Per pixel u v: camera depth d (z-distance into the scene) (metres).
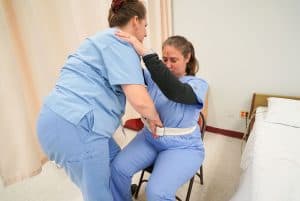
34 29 1.54
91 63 0.91
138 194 1.60
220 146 2.23
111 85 0.91
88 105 0.90
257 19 1.95
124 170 1.15
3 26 1.36
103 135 0.95
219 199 1.56
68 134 0.90
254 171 1.15
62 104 0.90
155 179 1.03
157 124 1.05
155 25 2.30
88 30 1.86
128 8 0.93
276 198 0.94
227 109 2.37
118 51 0.89
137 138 1.30
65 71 0.97
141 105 0.90
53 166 1.92
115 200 1.20
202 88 1.09
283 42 1.91
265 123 1.71
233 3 2.00
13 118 1.55
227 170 1.86
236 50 2.13
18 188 1.69
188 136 1.15
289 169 1.14
